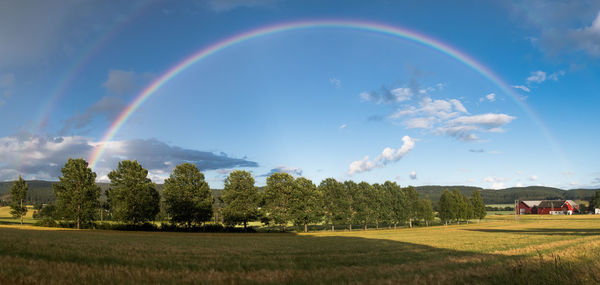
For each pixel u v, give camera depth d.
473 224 119.12
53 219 80.69
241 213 81.50
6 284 12.34
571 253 24.62
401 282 14.67
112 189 82.19
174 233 69.00
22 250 21.47
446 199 129.00
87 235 46.19
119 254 23.16
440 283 14.38
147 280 13.91
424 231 79.31
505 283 14.25
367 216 106.56
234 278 15.14
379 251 30.39
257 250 30.42
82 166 82.31
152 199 80.62
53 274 14.07
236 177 85.31
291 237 57.78
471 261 22.09
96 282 13.08
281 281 14.74
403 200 121.81
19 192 94.44
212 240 44.38
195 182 81.75
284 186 89.12
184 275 15.64
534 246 32.16
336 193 105.25
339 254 27.72
